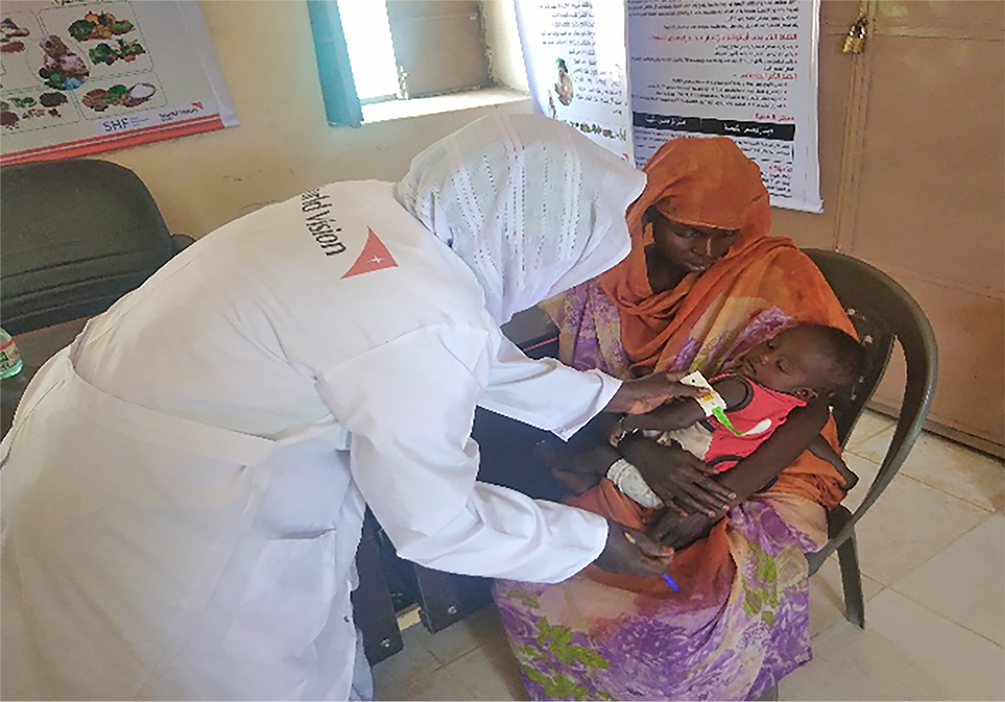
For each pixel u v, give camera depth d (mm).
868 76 1782
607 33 2182
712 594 1107
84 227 1734
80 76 1893
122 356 799
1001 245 1684
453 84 2697
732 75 2051
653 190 1223
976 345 1816
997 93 1576
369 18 2486
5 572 856
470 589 1544
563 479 1334
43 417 846
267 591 829
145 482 780
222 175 2148
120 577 798
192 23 1973
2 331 1232
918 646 1417
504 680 1444
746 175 1215
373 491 792
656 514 1246
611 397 1057
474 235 800
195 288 790
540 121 815
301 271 762
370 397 740
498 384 1011
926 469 1877
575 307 1436
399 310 745
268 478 787
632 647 1129
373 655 1485
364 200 836
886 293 1242
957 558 1605
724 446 1227
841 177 1934
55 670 833
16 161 1894
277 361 759
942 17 1607
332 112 2229
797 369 1188
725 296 1305
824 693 1349
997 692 1316
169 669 809
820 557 1228
